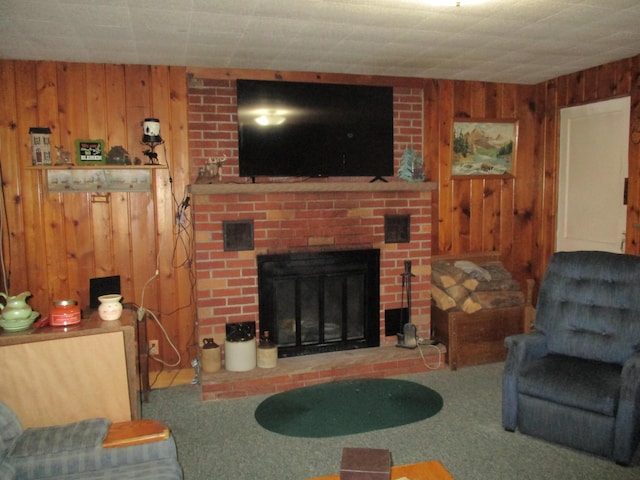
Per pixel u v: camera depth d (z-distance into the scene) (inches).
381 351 154.9
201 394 138.5
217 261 143.7
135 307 141.6
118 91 143.9
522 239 188.7
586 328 118.8
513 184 185.3
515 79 174.9
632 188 151.6
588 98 163.3
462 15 108.3
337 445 112.5
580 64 156.1
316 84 150.0
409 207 160.1
